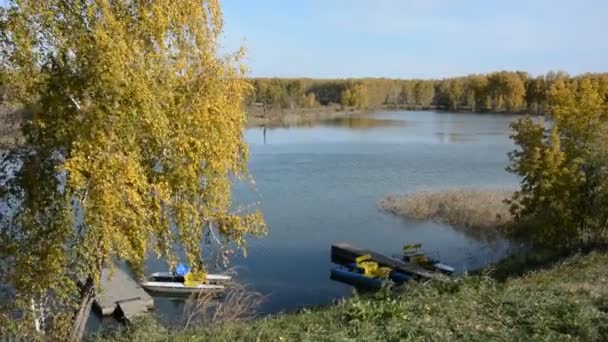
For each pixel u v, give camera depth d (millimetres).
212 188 12305
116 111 10180
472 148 65000
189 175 11594
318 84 159875
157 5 10695
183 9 11195
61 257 10938
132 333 11453
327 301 20641
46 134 11062
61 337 11945
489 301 9625
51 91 10727
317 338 8359
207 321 13641
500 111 138375
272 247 27531
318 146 67875
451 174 47500
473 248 27562
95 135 10102
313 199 37844
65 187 10625
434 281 11336
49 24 10125
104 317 18828
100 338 11727
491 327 8500
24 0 9906
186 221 11961
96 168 10039
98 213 10148
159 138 10898
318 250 27344
